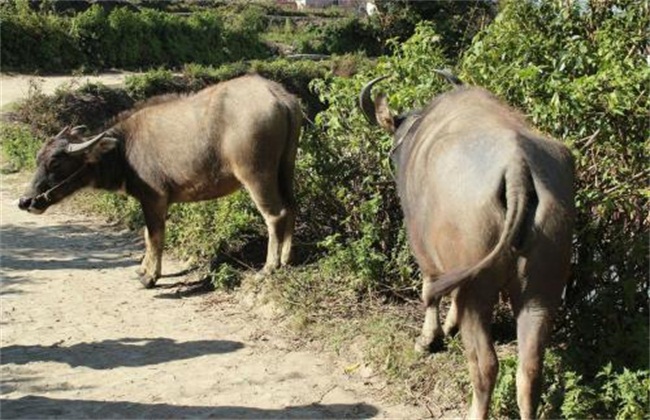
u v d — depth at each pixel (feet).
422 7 101.09
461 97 16.79
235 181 25.52
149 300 25.94
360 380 19.34
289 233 25.66
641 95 17.88
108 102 72.69
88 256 31.22
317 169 25.80
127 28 105.70
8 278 28.37
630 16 21.17
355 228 25.66
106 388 19.40
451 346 19.16
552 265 13.85
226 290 26.08
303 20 141.49
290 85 91.91
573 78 20.33
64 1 115.14
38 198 26.27
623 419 15.25
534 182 13.61
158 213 26.63
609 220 18.71
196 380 19.76
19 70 92.94
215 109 24.86
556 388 16.62
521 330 14.08
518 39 21.01
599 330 17.81
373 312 22.36
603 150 18.88
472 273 13.19
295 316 22.65
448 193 14.08
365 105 20.16
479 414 14.65
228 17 129.70
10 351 21.76
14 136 55.67
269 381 19.58
